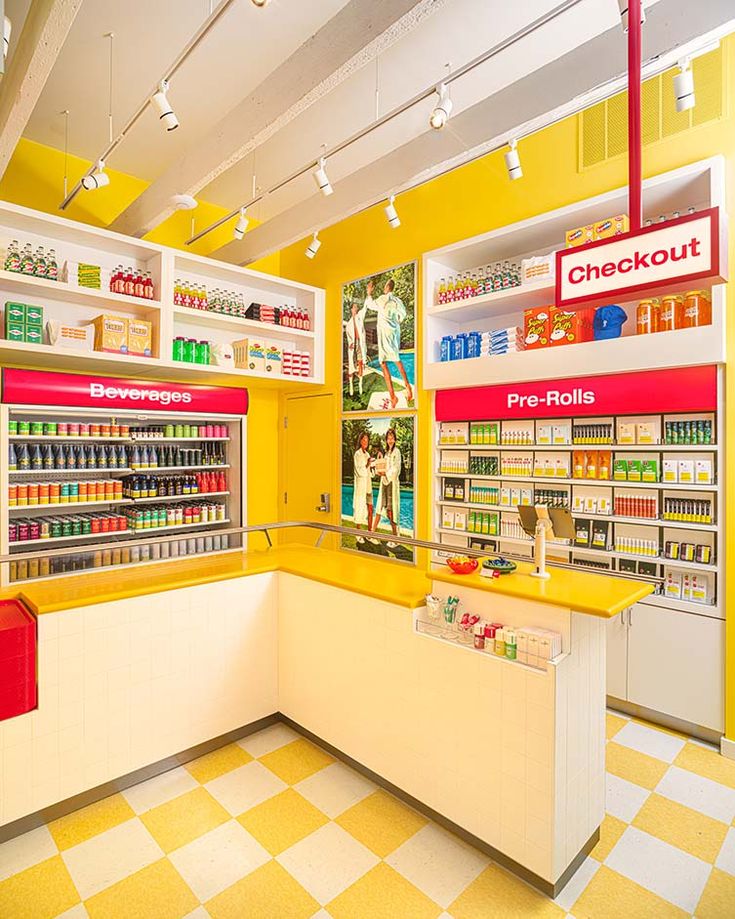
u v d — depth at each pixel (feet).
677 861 8.18
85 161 16.51
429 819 9.02
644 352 12.03
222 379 18.60
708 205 12.43
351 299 19.16
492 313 16.17
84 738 9.27
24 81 8.83
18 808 8.57
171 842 8.46
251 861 8.08
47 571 13.93
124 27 11.02
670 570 12.44
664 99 12.09
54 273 13.96
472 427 16.07
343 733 10.55
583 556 13.89
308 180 17.53
